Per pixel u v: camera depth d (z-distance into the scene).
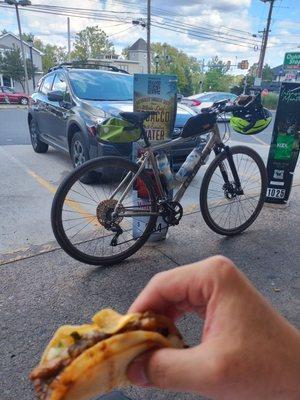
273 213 4.02
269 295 2.53
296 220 3.86
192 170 2.99
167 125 3.00
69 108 5.18
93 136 4.49
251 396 0.59
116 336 0.57
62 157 6.64
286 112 3.95
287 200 4.24
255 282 2.68
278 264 2.95
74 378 0.53
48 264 2.80
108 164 2.65
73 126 5.10
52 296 2.41
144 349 0.59
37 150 6.98
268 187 4.21
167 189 2.93
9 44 44.34
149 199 2.86
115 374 0.58
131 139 2.72
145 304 0.73
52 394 0.53
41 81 6.97
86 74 5.68
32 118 6.94
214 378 0.57
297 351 0.60
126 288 2.54
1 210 3.88
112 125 2.70
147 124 2.97
